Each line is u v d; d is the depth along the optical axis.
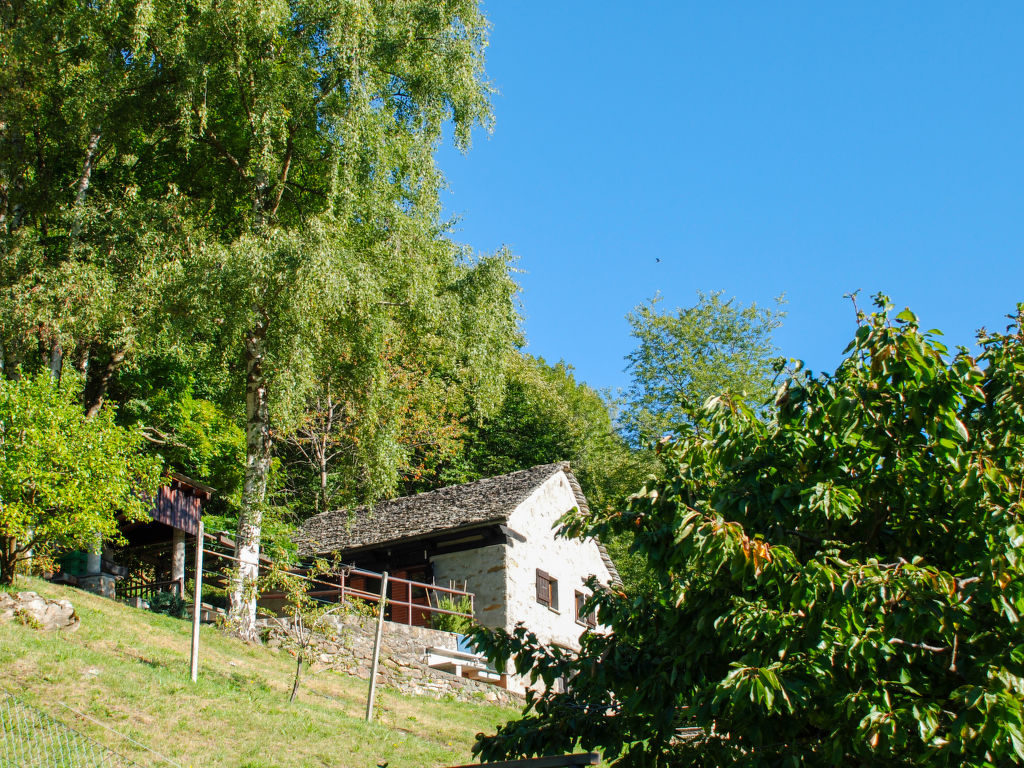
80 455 14.91
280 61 19.91
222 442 27.23
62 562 20.81
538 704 8.41
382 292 18.86
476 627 8.52
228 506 28.03
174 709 11.85
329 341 18.34
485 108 21.27
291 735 12.20
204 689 12.91
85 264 18.81
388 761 12.20
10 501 14.21
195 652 13.27
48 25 20.36
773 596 7.04
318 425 34.44
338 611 15.34
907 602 6.24
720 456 7.75
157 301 17.80
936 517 7.21
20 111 21.25
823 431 7.39
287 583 15.67
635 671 7.71
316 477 35.94
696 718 6.90
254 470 18.16
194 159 20.78
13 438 14.47
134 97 19.53
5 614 13.27
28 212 22.48
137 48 18.47
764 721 6.75
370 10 19.38
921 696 6.32
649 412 34.56
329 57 19.23
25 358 22.97
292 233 17.39
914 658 6.58
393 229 19.00
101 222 19.27
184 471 27.73
